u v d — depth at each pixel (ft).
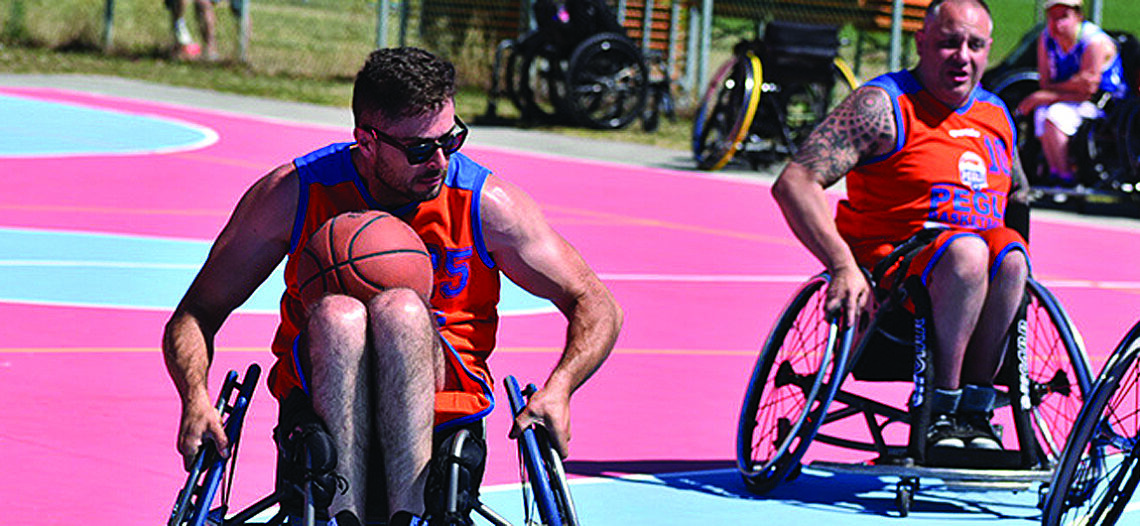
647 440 34.94
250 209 21.89
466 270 22.12
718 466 33.24
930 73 31.01
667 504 30.12
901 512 30.17
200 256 57.93
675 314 50.57
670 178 90.02
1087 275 62.49
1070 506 27.32
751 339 47.19
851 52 148.97
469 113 119.44
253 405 36.01
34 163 82.74
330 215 21.85
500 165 91.45
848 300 29.60
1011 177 32.27
